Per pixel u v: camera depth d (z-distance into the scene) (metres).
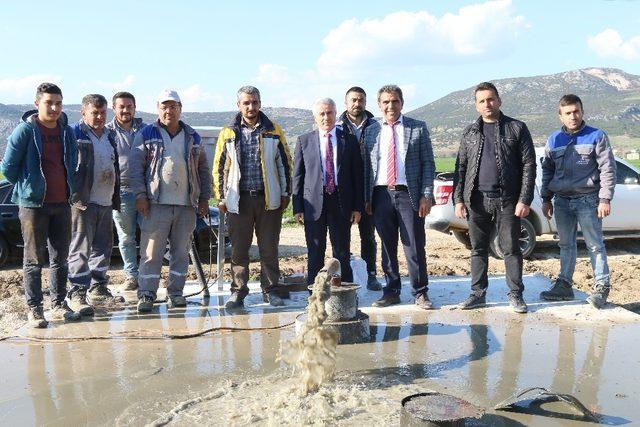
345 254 7.10
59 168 6.44
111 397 4.52
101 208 7.19
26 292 6.39
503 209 6.71
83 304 6.97
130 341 5.87
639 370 4.96
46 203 6.36
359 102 8.16
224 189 7.02
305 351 4.54
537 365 5.09
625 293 9.05
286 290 7.57
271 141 6.96
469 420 4.03
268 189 6.91
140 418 4.15
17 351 5.61
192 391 4.61
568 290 7.18
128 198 7.95
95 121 7.05
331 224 7.07
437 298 7.39
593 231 6.84
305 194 7.02
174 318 6.69
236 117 7.03
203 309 7.07
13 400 4.50
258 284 8.45
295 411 4.13
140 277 6.99
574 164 6.82
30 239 6.34
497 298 7.34
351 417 4.05
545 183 7.20
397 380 4.77
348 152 7.00
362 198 7.10
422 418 3.59
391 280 7.11
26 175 6.22
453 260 11.52
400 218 6.93
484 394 4.49
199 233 10.82
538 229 11.34
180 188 6.95
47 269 10.53
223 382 4.79
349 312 5.83
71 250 7.04
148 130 6.93
